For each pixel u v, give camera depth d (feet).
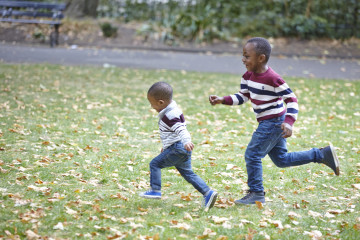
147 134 49.32
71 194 31.86
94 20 130.00
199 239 25.62
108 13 136.77
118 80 78.95
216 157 42.27
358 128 54.24
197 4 133.49
